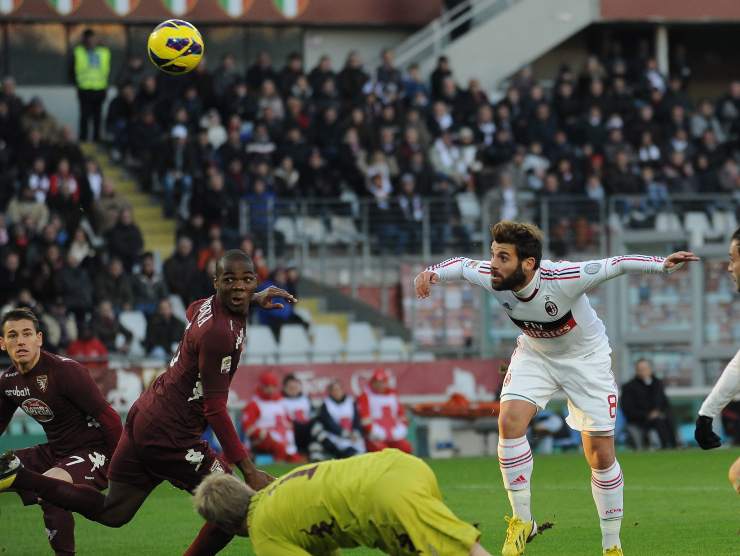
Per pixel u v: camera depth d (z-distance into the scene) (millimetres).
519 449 19203
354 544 14156
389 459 14062
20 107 55406
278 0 67188
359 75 60312
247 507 14492
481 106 59688
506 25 66812
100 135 63438
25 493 19578
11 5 64375
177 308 49688
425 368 47719
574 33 67688
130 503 18422
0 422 19844
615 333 53594
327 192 55750
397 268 55375
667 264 18156
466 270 19203
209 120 57875
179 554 22250
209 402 17344
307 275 55219
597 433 19141
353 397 46562
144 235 55562
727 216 57500
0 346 19266
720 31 72750
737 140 61656
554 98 61906
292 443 42500
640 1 68000
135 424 18000
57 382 19188
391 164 56656
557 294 18562
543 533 23891
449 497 30469
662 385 45344
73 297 47562
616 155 58500
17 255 47875
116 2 65438
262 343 49594
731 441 47000
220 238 51750
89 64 59875
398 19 68500
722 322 53969
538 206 56000
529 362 19547
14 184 53000
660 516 26266
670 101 62469
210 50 67438
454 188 57125
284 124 56844
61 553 19672
